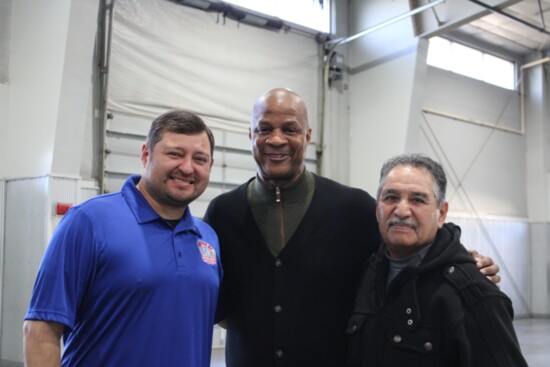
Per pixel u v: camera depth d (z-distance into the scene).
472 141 9.09
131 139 5.68
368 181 7.42
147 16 5.85
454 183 8.73
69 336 1.35
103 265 1.30
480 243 8.98
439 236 1.45
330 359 1.66
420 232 1.40
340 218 1.74
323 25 7.52
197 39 6.26
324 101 7.39
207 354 1.46
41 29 4.93
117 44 5.62
